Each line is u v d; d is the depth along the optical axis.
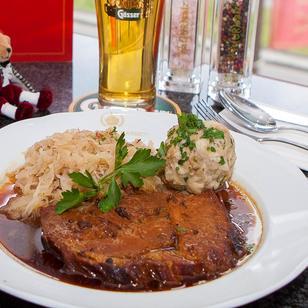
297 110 0.73
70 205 0.45
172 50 0.76
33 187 0.51
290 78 1.22
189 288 0.38
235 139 0.57
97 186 0.47
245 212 0.49
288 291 0.42
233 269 0.41
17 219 0.48
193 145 0.50
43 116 0.63
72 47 0.84
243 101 0.69
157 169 0.49
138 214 0.45
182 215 0.45
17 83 0.73
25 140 0.57
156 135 0.59
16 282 0.38
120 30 0.65
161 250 0.41
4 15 0.79
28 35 0.81
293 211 0.48
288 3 1.28
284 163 0.54
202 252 0.41
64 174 0.51
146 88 0.69
